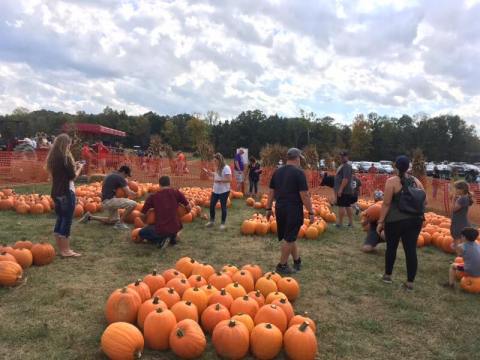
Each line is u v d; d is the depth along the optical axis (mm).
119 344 3766
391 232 6141
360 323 4918
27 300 4953
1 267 5266
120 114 98938
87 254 6914
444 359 4242
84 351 3928
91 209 10297
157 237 7547
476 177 33656
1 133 29188
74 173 6469
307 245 8562
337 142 87875
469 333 4859
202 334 3990
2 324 4332
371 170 31953
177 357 3959
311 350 3973
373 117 103438
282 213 6293
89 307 4875
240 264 6996
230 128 98688
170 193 7633
